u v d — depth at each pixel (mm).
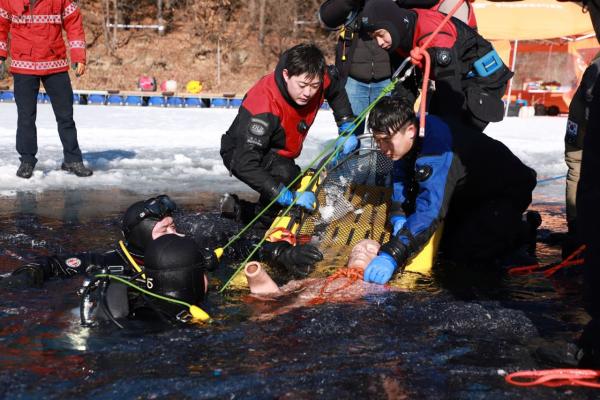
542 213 5902
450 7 5250
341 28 6172
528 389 2303
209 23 25484
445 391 2271
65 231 4715
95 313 2902
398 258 3676
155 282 3000
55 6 7246
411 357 2557
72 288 3400
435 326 2920
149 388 2252
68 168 7449
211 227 4844
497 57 4949
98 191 6484
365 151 4703
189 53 24906
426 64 4293
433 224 3758
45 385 2273
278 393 2230
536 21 16203
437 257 4328
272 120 4398
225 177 7508
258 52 25141
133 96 20016
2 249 4191
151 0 25719
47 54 7129
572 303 3354
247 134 4371
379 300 3297
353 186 4699
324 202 4695
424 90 4129
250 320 2965
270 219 4801
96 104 20031
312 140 10922
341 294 3400
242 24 25750
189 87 20891
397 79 4594
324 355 2559
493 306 3266
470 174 4059
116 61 24156
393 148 3881
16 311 3037
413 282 3705
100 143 10141
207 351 2584
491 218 4207
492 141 4211
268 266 4047
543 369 2480
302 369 2424
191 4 25672
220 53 25016
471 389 2291
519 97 20531
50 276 3562
